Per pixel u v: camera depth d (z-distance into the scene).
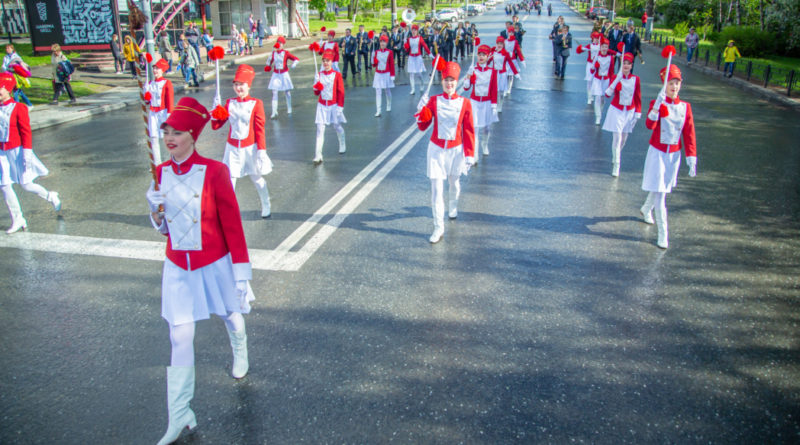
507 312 4.85
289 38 40.09
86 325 4.73
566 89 17.92
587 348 4.32
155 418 3.63
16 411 3.69
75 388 3.92
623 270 5.68
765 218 7.20
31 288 5.39
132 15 6.23
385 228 6.80
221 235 3.43
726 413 3.61
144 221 7.24
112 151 11.34
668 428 3.47
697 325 4.65
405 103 16.09
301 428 3.49
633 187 8.46
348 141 11.50
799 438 3.40
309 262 5.86
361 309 4.91
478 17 65.75
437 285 5.36
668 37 38.75
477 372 4.02
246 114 6.61
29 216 7.48
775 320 4.73
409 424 3.51
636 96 8.55
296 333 4.54
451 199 7.03
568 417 3.57
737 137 11.95
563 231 6.73
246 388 3.88
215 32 39.09
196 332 4.61
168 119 3.20
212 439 3.41
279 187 8.49
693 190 8.38
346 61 21.98
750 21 34.47
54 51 16.53
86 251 6.27
